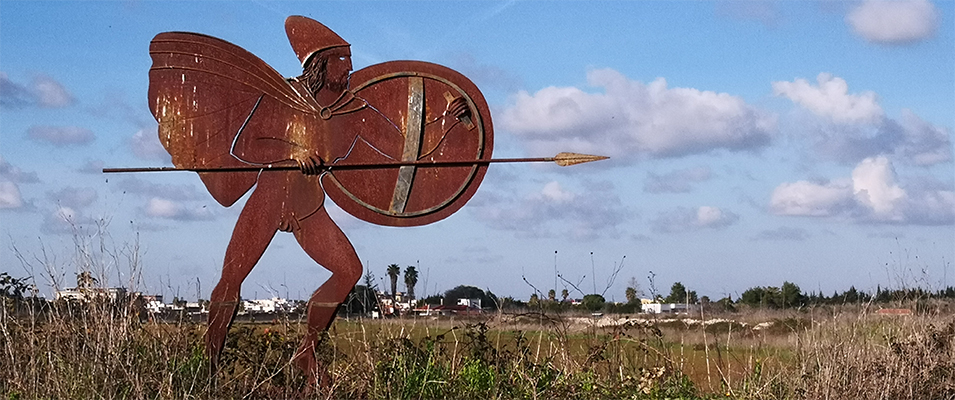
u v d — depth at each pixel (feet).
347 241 27.45
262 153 27.61
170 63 27.58
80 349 25.36
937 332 28.94
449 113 28.04
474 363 26.94
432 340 28.19
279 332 28.22
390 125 27.99
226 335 27.22
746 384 28.17
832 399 25.93
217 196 27.50
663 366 28.91
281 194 27.61
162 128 27.45
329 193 27.78
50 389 24.82
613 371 28.48
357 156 27.86
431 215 27.96
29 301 27.76
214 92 27.55
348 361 28.35
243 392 26.32
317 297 27.32
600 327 32.40
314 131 27.76
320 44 27.81
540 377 27.02
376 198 27.86
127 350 24.84
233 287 27.32
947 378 27.94
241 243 27.43
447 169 28.02
